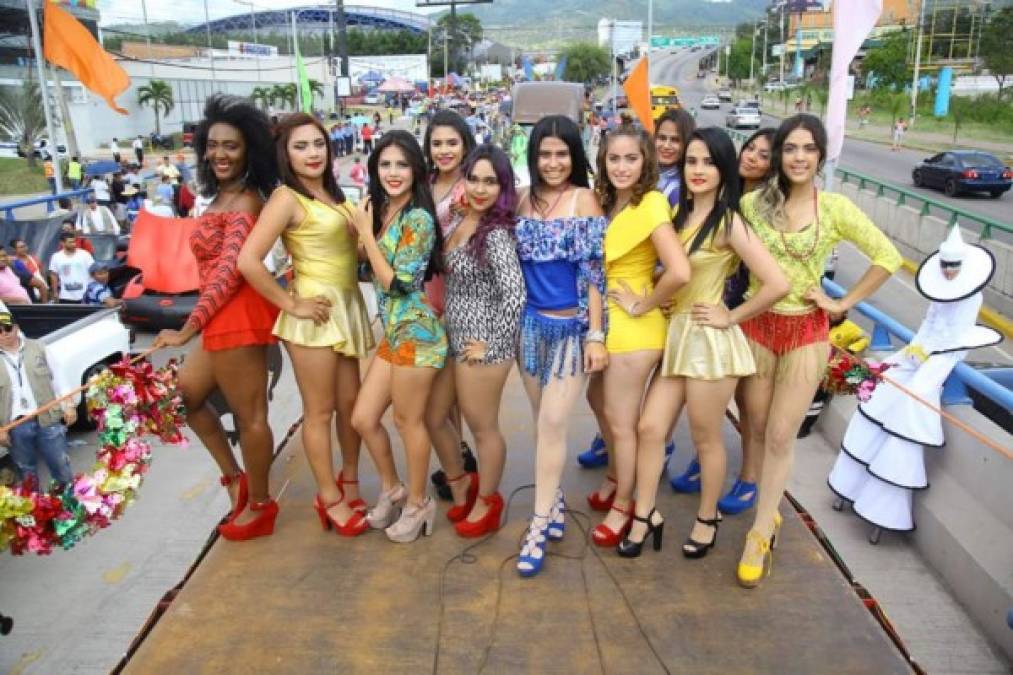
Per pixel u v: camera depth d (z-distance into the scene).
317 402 3.40
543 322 3.22
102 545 5.47
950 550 4.80
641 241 3.12
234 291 3.32
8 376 5.67
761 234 3.34
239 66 44.81
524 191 3.38
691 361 3.15
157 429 3.42
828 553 3.34
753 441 3.63
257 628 2.84
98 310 7.48
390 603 2.97
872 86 51.25
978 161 21.23
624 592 3.04
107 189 16.69
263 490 3.47
